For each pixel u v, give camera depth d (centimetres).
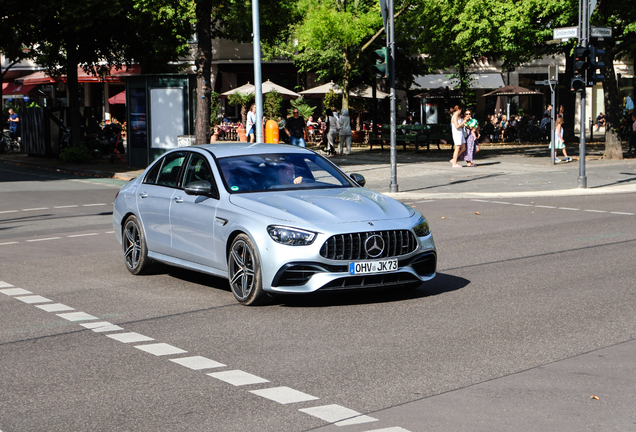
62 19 2681
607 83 2752
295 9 2777
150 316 747
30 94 5212
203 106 2466
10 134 3872
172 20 2516
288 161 885
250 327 692
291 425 447
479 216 1488
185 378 546
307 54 4138
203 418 462
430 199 1825
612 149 2764
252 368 567
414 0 3312
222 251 809
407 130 3447
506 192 1878
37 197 1956
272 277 743
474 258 1042
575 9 2558
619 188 1902
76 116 3091
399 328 677
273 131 2580
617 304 753
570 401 480
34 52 3397
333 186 861
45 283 929
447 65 3322
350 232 738
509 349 603
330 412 468
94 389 525
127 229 984
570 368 550
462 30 2870
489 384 517
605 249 1080
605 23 2644
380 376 540
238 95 4000
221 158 873
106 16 2808
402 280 767
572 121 5216
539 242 1161
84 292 873
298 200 788
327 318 720
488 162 2681
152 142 2636
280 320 716
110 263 1070
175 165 930
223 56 4553
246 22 2556
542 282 873
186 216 865
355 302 786
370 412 467
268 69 4678
